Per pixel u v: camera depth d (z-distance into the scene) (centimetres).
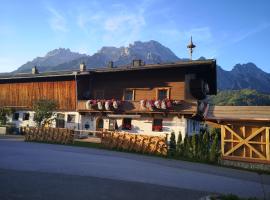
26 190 877
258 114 1903
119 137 2405
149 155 2214
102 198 866
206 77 3600
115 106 3334
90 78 3741
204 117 2014
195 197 995
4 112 4000
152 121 3234
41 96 3978
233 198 952
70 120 3734
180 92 3241
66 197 838
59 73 3769
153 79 3391
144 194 965
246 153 1931
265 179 1567
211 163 2036
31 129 2800
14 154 1672
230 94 15875
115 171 1350
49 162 1457
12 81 4231
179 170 1588
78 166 1398
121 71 3453
